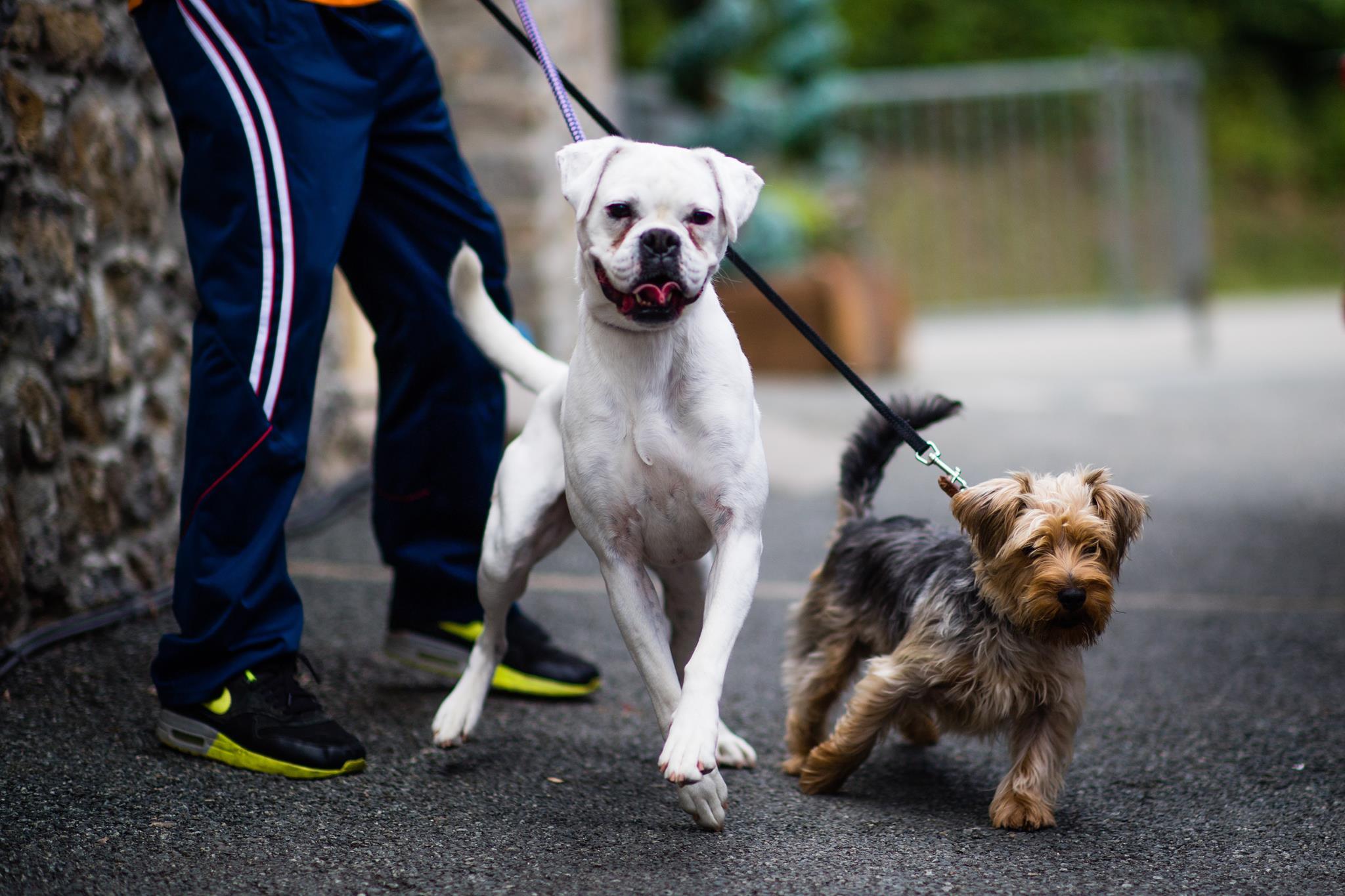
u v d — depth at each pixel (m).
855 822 2.88
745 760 3.24
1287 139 22.73
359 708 3.46
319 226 3.12
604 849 2.68
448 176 3.51
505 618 3.22
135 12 3.19
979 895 2.50
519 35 3.37
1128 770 3.21
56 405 3.77
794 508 6.25
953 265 16.31
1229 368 10.90
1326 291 19.64
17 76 3.61
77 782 2.86
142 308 4.34
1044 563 2.75
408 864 2.57
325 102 3.16
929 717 3.07
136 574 4.19
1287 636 4.34
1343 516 6.06
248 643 3.05
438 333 3.51
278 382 3.07
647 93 11.80
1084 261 16.52
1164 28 22.70
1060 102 17.67
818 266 11.00
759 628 4.45
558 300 8.49
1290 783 3.11
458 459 3.57
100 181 4.07
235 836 2.66
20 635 3.62
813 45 11.91
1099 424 8.47
